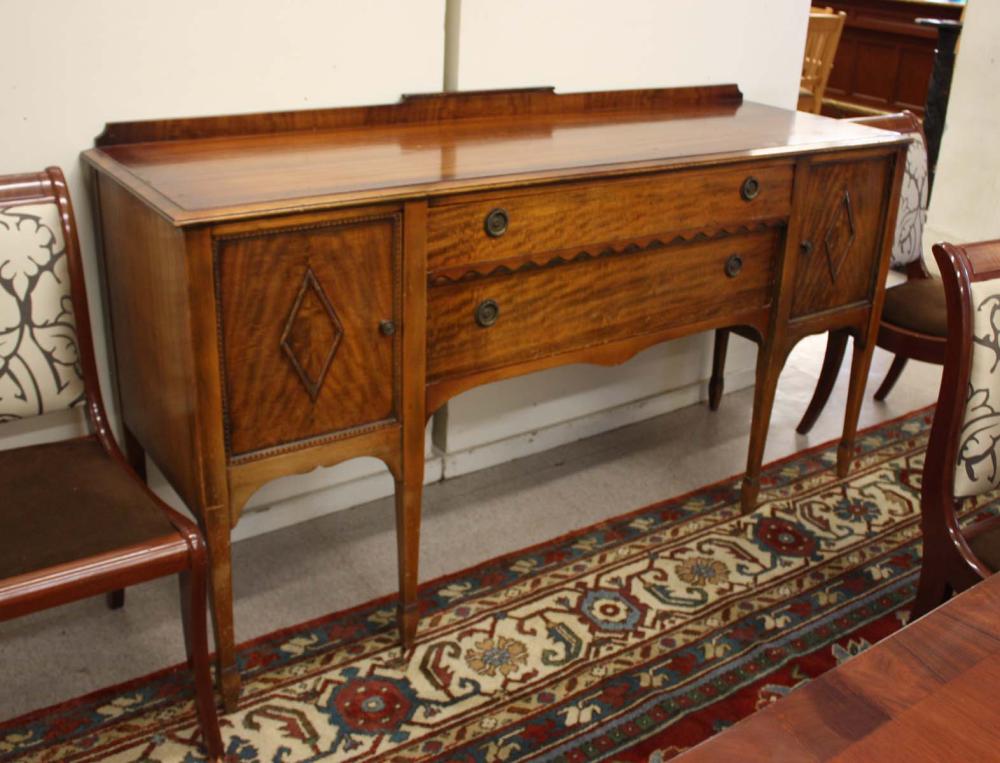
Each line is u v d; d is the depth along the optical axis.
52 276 1.71
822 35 5.34
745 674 1.99
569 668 1.99
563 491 2.64
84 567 1.46
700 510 2.57
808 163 2.19
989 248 1.57
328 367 1.70
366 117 2.16
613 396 2.96
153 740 1.76
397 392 1.80
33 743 1.74
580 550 2.38
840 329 2.60
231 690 1.82
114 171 1.70
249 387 1.63
